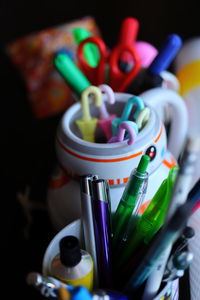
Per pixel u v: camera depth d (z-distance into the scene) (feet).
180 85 1.52
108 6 2.57
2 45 2.47
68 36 2.16
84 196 0.86
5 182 1.83
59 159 1.10
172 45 1.18
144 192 0.92
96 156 0.99
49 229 1.51
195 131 1.34
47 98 2.09
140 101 1.03
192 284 1.07
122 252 0.98
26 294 1.39
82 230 0.97
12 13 2.68
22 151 1.95
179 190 0.63
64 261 0.84
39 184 1.79
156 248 0.73
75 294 0.67
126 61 1.28
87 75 1.26
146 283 0.86
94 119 1.11
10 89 2.25
